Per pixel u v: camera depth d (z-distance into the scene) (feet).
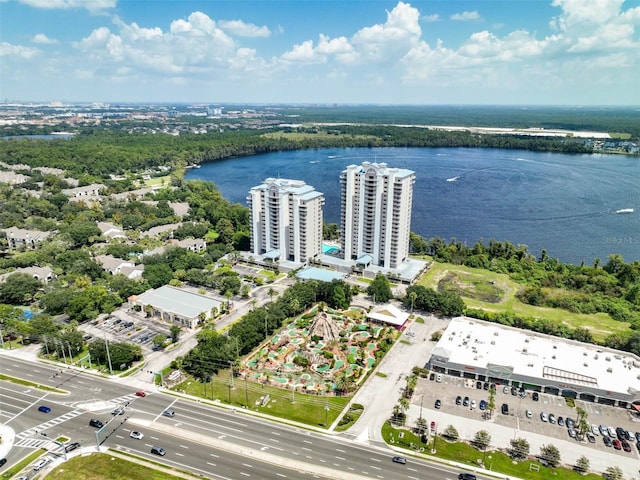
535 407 513.86
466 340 618.44
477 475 416.67
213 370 568.41
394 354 616.80
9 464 422.41
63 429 472.85
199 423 484.33
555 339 634.43
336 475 414.41
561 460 434.30
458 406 512.22
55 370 580.30
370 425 481.87
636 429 479.82
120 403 515.09
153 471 414.41
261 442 456.86
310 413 501.56
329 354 601.62
